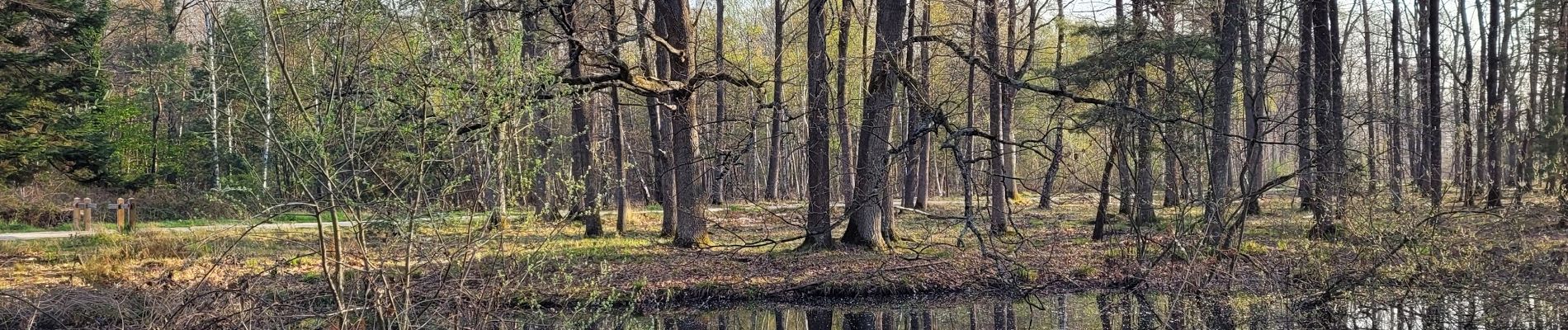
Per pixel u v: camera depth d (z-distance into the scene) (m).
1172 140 15.34
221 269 11.87
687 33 16.28
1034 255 15.03
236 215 6.36
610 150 31.75
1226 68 14.53
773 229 20.62
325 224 16.69
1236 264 13.66
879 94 15.55
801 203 28.16
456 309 7.29
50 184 23.80
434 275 8.04
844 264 14.39
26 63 18.75
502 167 6.69
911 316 12.01
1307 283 12.33
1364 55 32.53
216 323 7.89
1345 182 12.46
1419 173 19.38
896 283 13.29
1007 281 12.95
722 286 13.06
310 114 6.22
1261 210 20.77
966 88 21.34
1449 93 31.39
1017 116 27.72
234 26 6.64
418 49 6.26
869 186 15.77
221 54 6.64
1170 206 22.12
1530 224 13.77
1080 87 17.06
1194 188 18.02
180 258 13.47
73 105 19.72
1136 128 13.40
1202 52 15.19
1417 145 27.53
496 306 7.48
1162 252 13.82
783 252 15.77
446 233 7.12
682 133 16.81
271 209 6.02
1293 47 18.64
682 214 16.89
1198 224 14.00
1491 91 20.72
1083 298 12.83
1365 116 15.48
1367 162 12.70
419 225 6.76
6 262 14.26
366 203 6.30
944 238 17.33
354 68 6.20
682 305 12.66
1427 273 11.65
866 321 11.81
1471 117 21.81
